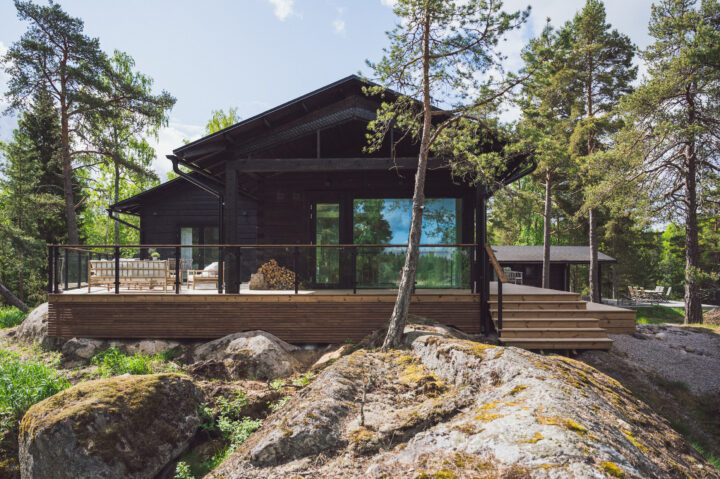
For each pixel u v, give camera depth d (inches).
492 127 271.4
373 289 336.8
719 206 589.6
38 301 847.7
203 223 573.6
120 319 321.7
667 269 1562.5
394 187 420.2
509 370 129.8
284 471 101.4
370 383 155.6
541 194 968.3
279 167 344.5
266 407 217.2
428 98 264.1
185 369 281.9
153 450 165.3
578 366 161.8
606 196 580.7
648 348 355.3
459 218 409.1
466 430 95.0
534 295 320.2
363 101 369.1
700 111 533.0
